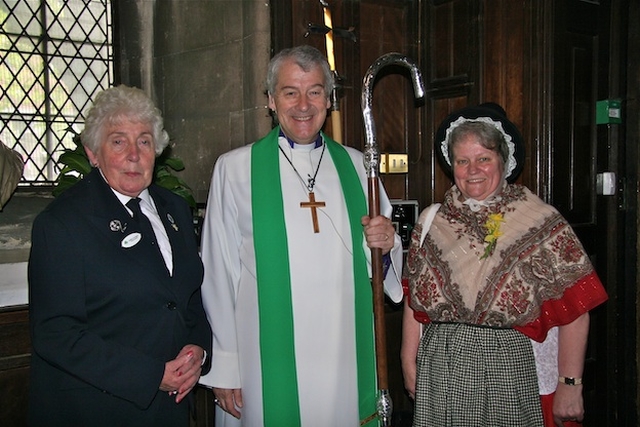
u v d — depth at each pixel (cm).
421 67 304
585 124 279
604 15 281
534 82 264
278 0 255
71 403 139
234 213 181
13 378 205
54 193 231
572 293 162
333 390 174
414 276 180
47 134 293
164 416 148
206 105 287
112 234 141
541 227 165
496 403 161
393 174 306
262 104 259
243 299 179
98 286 138
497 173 169
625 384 286
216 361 175
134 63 312
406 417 288
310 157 185
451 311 169
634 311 285
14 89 283
